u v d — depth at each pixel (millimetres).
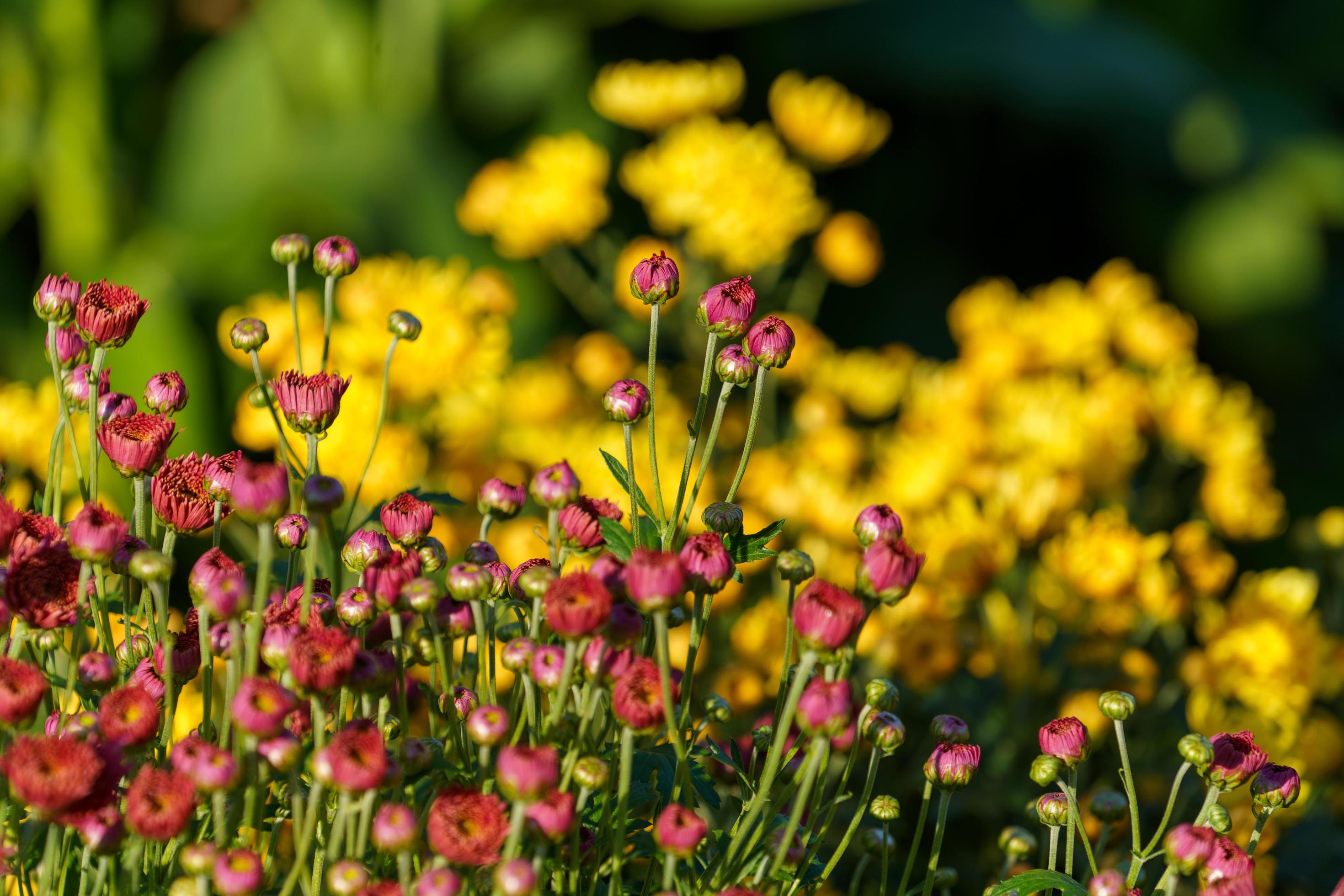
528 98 3551
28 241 3195
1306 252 4270
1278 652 1467
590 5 3219
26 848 1138
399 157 3084
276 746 1096
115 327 1159
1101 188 4480
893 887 1433
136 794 1079
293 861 1223
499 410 1897
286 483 1104
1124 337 2014
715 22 3168
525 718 1153
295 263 1225
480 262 3090
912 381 2172
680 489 1181
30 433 1357
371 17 3182
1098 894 1147
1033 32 4164
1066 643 1551
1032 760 1485
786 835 1112
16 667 1092
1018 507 1543
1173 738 1479
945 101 4289
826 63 4113
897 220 4344
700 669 1472
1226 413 1844
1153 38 4426
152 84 3307
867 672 1484
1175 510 1917
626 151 3545
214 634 1139
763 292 2059
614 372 1952
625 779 1118
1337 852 1429
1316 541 1758
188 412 2488
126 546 1153
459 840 1081
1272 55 4883
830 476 1747
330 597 1184
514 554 1469
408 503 1185
